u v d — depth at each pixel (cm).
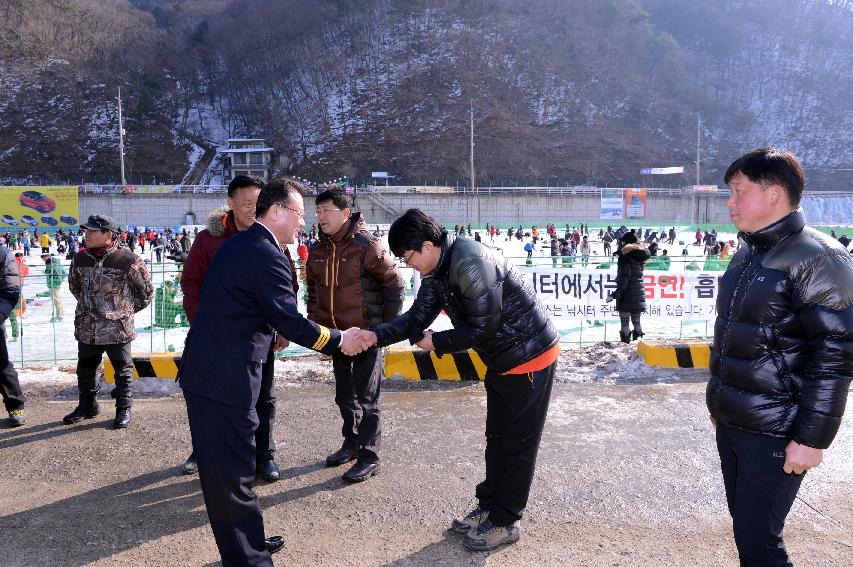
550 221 7256
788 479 214
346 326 403
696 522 333
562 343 818
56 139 10144
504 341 293
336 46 13088
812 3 15000
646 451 429
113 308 482
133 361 593
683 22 14950
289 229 286
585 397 549
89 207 6506
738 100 13025
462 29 13412
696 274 785
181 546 315
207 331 266
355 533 326
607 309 787
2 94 10725
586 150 10875
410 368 605
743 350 217
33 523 339
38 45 11606
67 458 428
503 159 10469
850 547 304
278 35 12825
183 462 423
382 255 398
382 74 12481
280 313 270
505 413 304
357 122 11356
